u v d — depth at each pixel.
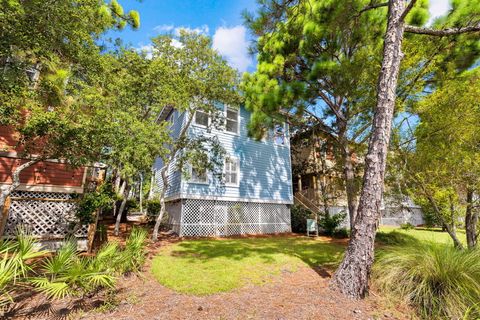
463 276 3.45
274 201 12.48
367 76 6.61
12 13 3.31
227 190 11.09
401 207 8.17
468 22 5.67
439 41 6.16
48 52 3.86
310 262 5.77
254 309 3.27
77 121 4.42
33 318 2.88
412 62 6.38
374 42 6.81
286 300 3.58
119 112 5.03
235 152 11.76
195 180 10.27
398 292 3.70
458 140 5.16
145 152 5.79
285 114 8.12
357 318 3.13
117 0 5.69
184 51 7.69
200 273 4.66
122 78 5.98
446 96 5.38
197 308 3.26
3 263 2.82
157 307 3.26
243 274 4.69
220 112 10.48
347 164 8.50
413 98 6.58
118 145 4.99
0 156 5.74
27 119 4.45
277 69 7.23
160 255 6.12
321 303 3.51
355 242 3.97
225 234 10.66
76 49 4.31
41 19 3.60
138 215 17.19
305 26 6.58
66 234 6.16
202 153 8.75
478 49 5.92
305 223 12.84
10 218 5.79
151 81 6.49
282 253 6.67
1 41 3.39
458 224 5.65
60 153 4.57
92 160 4.85
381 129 4.14
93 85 4.93
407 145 6.20
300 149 16.94
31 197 6.09
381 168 4.07
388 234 9.66
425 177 5.71
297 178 17.67
